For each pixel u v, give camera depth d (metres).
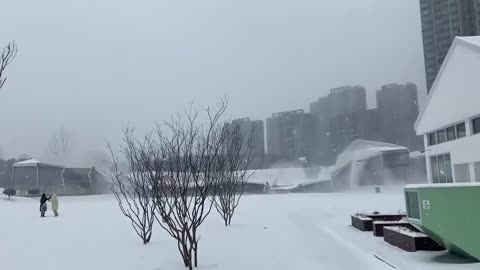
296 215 19.44
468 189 8.48
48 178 53.66
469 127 21.08
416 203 9.23
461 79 21.56
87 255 9.45
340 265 8.40
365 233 13.51
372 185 61.53
